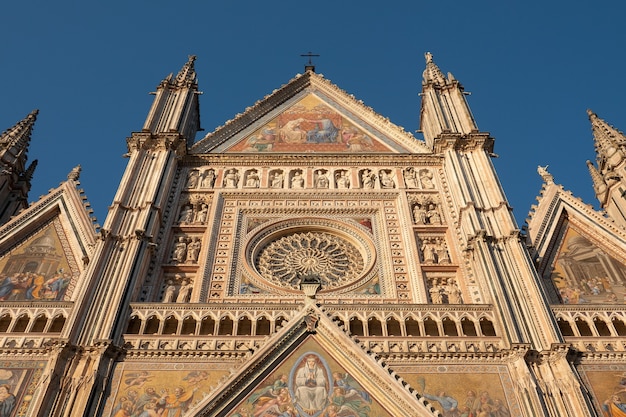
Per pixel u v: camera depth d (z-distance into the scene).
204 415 21.19
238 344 24.77
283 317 26.05
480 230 29.84
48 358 23.78
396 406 21.72
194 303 26.45
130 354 24.09
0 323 25.62
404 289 29.97
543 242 31.80
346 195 36.09
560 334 24.75
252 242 32.97
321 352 23.62
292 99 45.53
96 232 31.33
